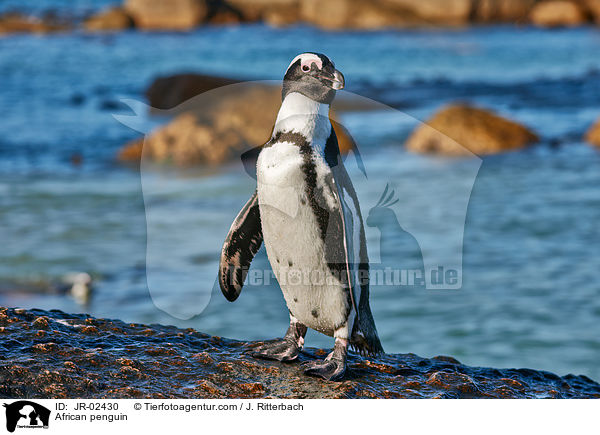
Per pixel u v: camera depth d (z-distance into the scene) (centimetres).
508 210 1716
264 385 483
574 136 2598
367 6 7262
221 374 493
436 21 7200
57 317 589
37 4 10700
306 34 6781
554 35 6919
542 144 2466
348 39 6419
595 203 1750
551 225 1576
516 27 7406
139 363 493
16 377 455
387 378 515
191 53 5719
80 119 3166
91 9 9844
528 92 3766
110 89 4012
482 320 1067
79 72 4841
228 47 6000
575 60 5328
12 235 1511
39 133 2853
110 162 2319
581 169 2131
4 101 3700
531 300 1138
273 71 4488
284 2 7775
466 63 5212
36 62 5391
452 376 518
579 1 7794
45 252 1381
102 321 582
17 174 2156
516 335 1016
